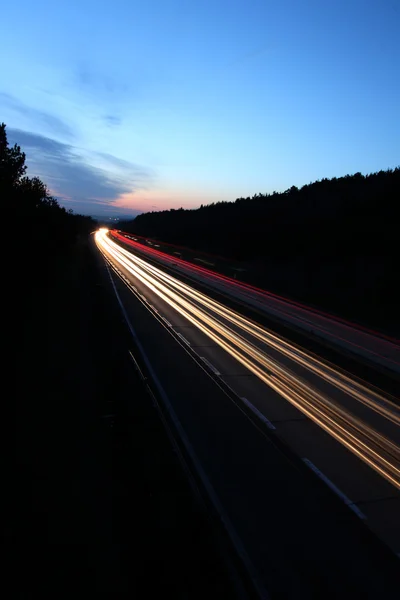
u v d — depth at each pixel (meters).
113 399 9.89
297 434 8.65
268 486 6.70
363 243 35.44
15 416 8.56
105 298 25.22
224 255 58.44
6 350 12.98
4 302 16.92
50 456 7.09
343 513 6.09
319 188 71.25
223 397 10.56
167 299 26.91
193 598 4.33
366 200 45.31
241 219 72.19
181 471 6.91
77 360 12.74
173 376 12.02
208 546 5.14
